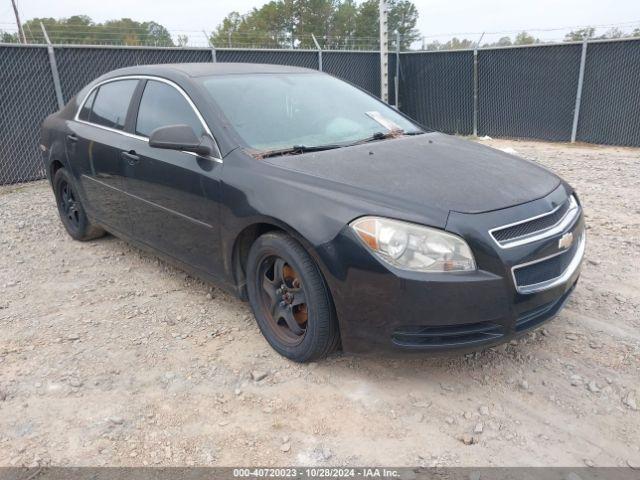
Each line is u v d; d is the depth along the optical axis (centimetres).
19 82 871
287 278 318
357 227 273
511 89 1284
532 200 293
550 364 317
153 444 262
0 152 867
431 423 272
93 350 345
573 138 1209
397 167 316
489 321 272
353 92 448
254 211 311
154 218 404
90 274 469
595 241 509
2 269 485
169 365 327
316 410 283
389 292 267
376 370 315
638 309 377
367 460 249
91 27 1077
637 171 817
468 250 263
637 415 273
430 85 1412
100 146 450
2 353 342
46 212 673
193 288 434
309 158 329
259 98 383
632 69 1097
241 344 348
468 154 352
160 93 405
